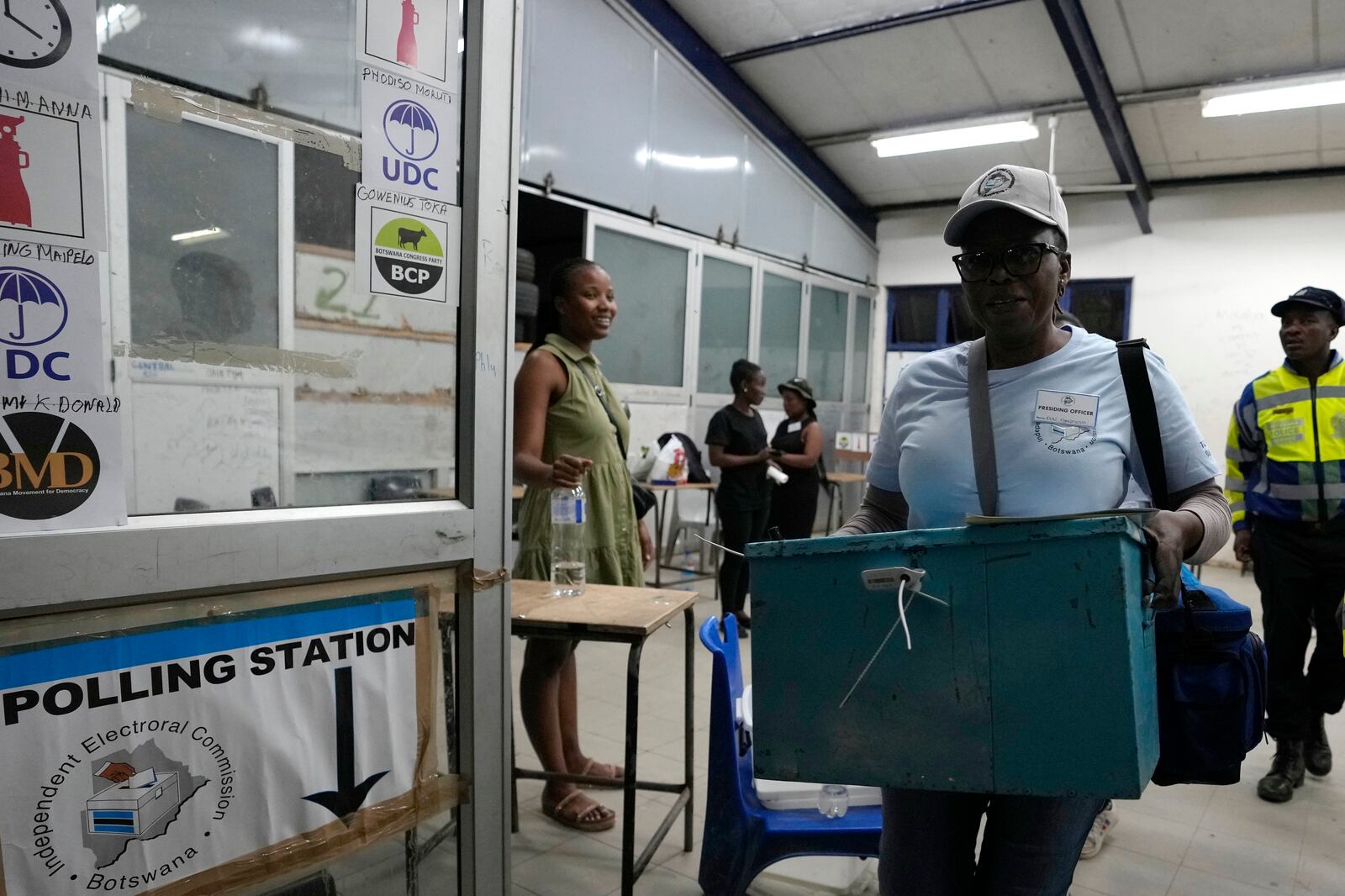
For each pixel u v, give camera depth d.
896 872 1.08
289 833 1.08
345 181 1.13
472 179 1.24
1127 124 5.76
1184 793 2.40
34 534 0.86
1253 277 6.34
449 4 1.21
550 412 1.98
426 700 1.23
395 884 1.23
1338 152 5.75
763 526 3.91
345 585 1.12
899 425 1.18
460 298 1.25
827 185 7.04
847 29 5.12
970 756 0.88
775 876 1.82
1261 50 4.75
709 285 5.79
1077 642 0.83
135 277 0.96
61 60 0.87
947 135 5.95
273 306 1.08
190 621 0.98
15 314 0.85
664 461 4.66
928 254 7.71
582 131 4.62
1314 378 2.39
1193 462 1.01
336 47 1.12
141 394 0.97
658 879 1.83
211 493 1.03
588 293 2.00
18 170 0.85
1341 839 2.13
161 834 0.97
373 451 1.18
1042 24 4.79
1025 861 1.00
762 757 0.96
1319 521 2.32
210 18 1.00
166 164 0.98
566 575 1.95
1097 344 1.05
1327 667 2.38
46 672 0.88
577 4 4.50
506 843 1.34
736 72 5.78
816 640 0.94
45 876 0.89
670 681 3.20
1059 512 0.97
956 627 0.88
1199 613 1.12
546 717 2.01
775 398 6.60
